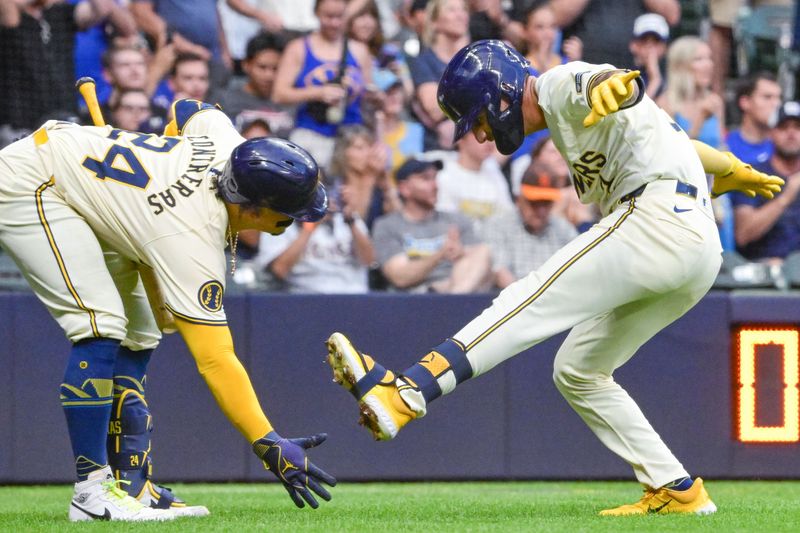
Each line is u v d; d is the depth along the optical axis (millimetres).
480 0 26562
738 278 25453
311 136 25938
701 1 27219
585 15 26984
